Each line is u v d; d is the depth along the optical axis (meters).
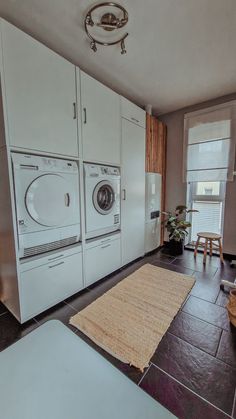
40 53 1.49
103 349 1.29
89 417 0.49
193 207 3.35
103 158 2.13
